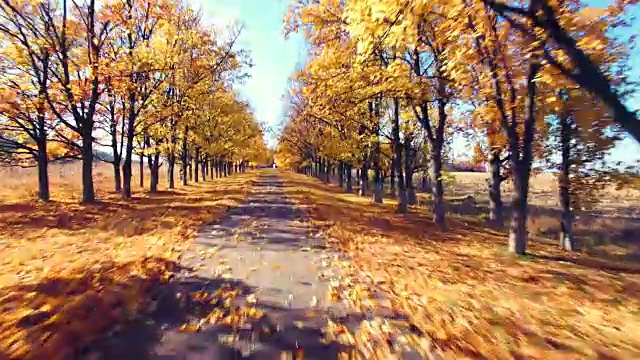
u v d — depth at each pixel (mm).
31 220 12039
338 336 3953
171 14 19422
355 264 7168
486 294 5520
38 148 17844
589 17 7180
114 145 24141
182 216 13586
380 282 6008
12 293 5090
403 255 8164
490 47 8469
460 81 9414
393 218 15156
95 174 41625
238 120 39312
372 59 10258
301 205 18438
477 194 36031
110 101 19953
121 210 15156
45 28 15336
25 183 27859
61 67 17422
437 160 13297
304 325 4227
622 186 12156
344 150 23391
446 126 18203
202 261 7148
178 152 33219
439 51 10320
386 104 19375
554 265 8000
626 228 18547
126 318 4363
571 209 14102
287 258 7508
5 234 9711
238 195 23922
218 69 22234
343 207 18641
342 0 10625
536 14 4465
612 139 11414
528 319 4555
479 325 4316
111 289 5340
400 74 10109
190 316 4449
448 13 6578
